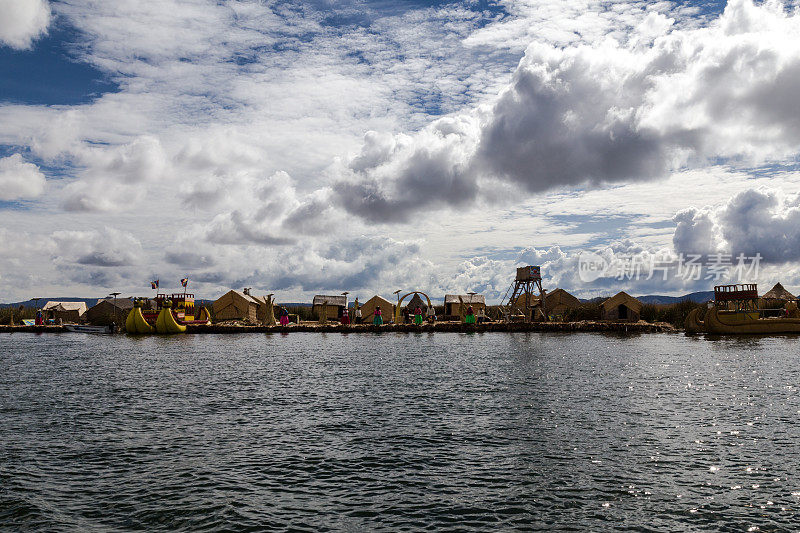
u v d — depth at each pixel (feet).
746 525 38.91
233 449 58.03
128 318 255.09
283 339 224.94
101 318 301.84
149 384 102.17
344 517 40.78
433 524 39.45
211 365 131.95
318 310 306.55
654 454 55.16
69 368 125.90
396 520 40.19
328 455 55.83
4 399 86.58
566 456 54.80
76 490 46.11
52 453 56.44
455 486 46.85
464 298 310.24
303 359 145.59
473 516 40.75
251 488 46.65
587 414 73.87
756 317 226.38
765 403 80.12
